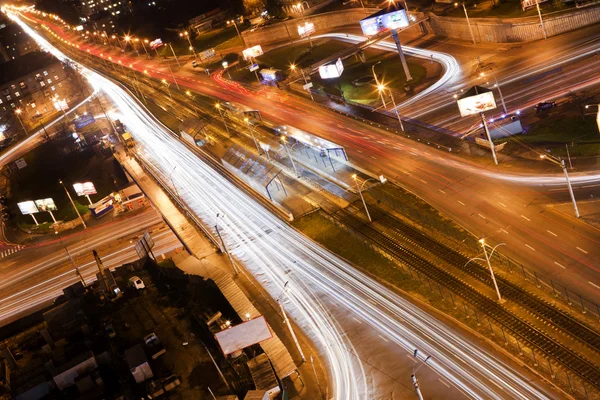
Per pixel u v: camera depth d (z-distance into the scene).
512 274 103.06
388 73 199.88
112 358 105.69
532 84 159.75
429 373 89.75
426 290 106.00
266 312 112.12
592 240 103.81
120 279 132.50
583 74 154.38
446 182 131.62
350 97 193.38
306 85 194.88
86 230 178.00
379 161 148.38
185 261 131.38
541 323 92.81
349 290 111.69
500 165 130.75
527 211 114.94
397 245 118.88
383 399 87.75
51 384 103.00
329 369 96.19
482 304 99.38
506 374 86.25
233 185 164.62
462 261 109.44
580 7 173.12
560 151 128.00
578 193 114.56
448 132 151.62
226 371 98.75
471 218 118.56
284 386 93.88
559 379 83.50
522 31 183.25
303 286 116.19
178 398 96.31
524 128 141.88
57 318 123.56
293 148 169.12
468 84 172.62
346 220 131.38
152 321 115.75
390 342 97.44
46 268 166.25
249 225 142.62
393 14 192.62
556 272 100.50
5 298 159.12
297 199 145.12
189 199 166.88
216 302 116.75
